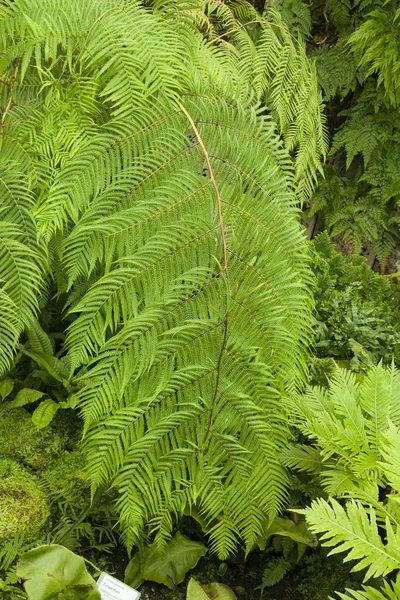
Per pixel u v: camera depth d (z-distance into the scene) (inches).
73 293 84.8
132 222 68.4
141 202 68.6
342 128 148.1
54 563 67.2
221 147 73.3
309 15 136.5
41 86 78.4
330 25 140.6
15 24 69.8
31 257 75.5
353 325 112.9
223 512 74.0
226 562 84.7
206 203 70.2
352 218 151.2
